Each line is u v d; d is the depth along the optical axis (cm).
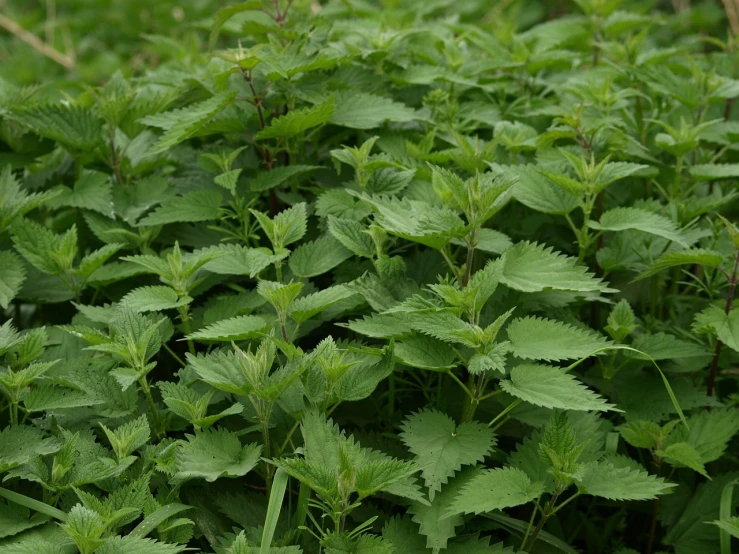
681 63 166
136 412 119
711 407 130
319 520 117
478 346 112
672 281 144
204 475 107
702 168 139
